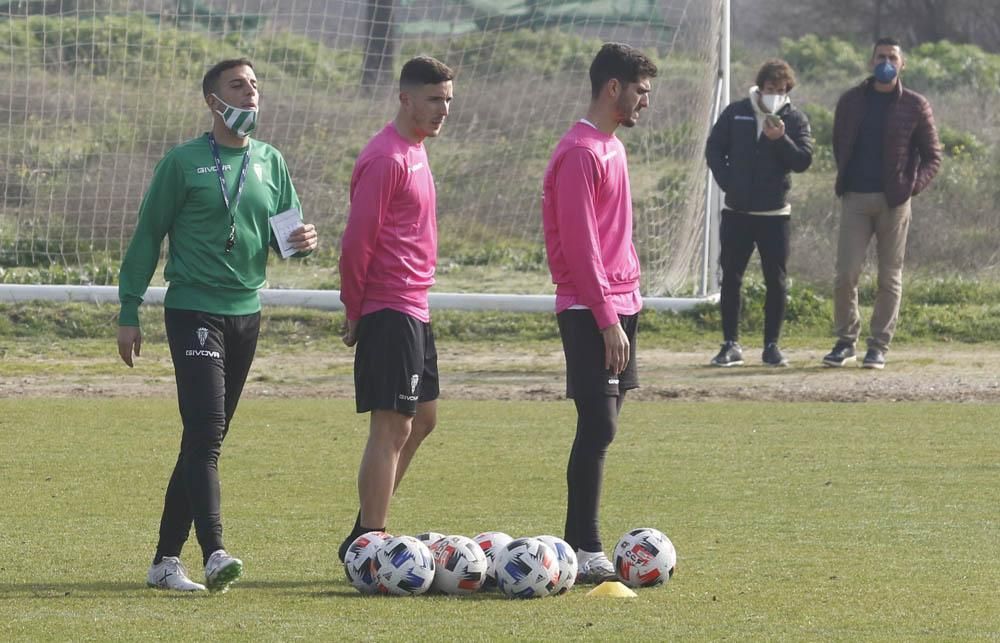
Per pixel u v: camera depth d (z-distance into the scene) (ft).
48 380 163.73
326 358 181.47
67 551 82.12
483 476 107.65
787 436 125.49
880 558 79.30
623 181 76.02
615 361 74.18
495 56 240.12
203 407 72.02
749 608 66.49
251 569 77.46
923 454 116.26
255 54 236.22
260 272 75.25
